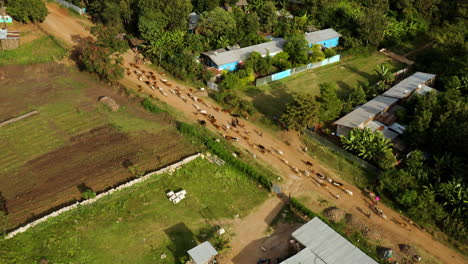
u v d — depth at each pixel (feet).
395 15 412.57
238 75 294.25
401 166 215.10
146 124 244.22
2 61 302.86
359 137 222.48
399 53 367.45
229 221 180.24
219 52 320.70
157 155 217.97
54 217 173.17
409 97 271.08
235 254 164.55
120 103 263.49
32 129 234.58
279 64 320.09
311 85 304.30
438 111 226.38
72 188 191.62
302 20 378.53
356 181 208.54
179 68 294.25
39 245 160.15
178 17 333.01
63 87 278.67
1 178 196.85
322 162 222.07
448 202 185.47
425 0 405.18
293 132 243.81
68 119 245.04
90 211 178.91
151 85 281.95
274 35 375.86
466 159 205.36
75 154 215.92
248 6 410.72
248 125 250.37
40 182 194.90
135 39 344.08
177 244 167.12
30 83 281.74
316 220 171.12
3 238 160.76
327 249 156.97
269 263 159.43
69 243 163.02
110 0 355.97
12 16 345.51
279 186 201.98
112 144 224.74
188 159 212.64
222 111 262.26
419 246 173.17
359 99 266.16
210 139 225.76
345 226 180.34
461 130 203.00
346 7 407.44
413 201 186.19
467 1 392.88
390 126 241.35
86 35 345.31
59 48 323.98
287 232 175.83
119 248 163.53
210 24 337.31
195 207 186.39
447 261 166.91
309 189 201.67
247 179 204.64
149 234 170.81
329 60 340.39
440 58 310.65
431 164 213.87
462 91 275.18
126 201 185.78
